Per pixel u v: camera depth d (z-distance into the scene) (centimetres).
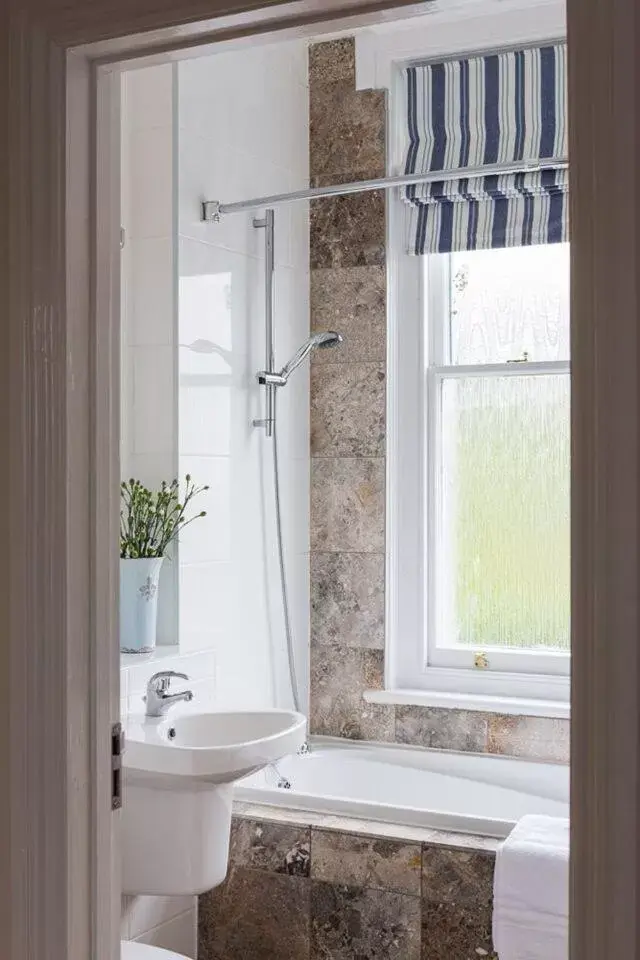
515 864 239
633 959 104
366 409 362
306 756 349
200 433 316
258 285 343
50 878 141
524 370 349
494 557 357
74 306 142
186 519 310
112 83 149
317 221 368
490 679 351
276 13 130
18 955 142
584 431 108
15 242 142
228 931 290
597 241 107
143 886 245
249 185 339
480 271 358
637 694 104
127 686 277
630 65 105
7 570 143
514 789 330
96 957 146
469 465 360
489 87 344
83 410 144
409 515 362
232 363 331
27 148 142
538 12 334
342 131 365
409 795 342
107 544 148
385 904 268
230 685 329
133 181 313
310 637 371
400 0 127
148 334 311
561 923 235
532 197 336
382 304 358
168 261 308
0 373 144
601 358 106
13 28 142
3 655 144
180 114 307
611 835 106
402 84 359
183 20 133
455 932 259
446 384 362
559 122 334
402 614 363
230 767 235
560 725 334
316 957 277
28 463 142
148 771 238
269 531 349
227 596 328
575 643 108
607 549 106
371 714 361
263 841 284
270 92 350
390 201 357
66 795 141
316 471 370
